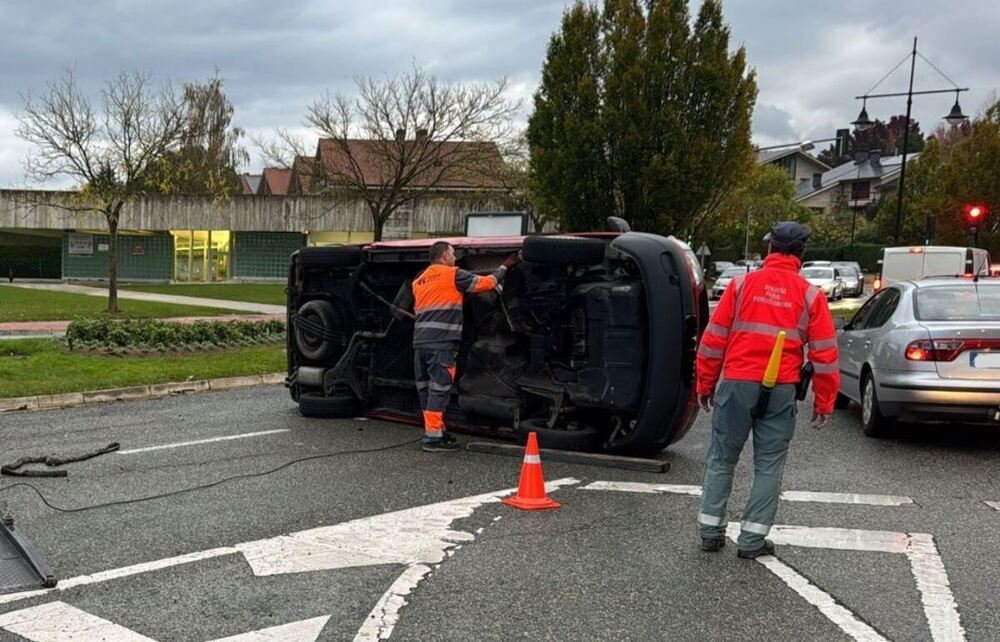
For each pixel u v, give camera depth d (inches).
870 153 3257.9
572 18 909.8
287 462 280.4
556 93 916.0
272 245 1697.8
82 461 283.1
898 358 307.4
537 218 1267.2
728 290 193.5
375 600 165.0
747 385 186.9
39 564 179.0
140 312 920.9
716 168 866.1
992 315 319.0
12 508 228.1
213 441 314.8
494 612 159.5
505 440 312.7
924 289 338.6
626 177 873.5
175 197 1628.9
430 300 295.1
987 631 152.1
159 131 901.2
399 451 297.4
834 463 285.3
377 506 229.5
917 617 157.9
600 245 274.7
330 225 1587.1
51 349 550.3
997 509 229.3
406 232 1503.4
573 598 166.2
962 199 1384.1
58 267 1828.2
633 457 280.8
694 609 161.2
